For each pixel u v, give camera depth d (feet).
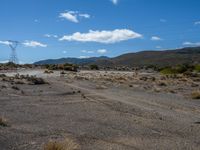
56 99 93.04
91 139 43.65
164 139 46.09
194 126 57.52
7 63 457.68
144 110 76.07
